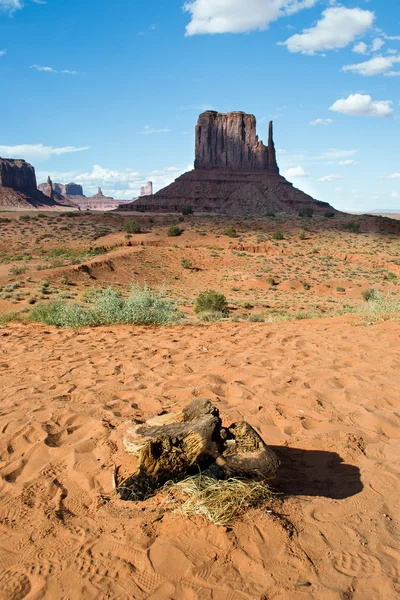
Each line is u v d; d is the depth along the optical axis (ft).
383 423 17.93
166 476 12.14
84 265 185.88
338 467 14.51
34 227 312.29
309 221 387.14
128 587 9.23
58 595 9.05
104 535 10.73
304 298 176.45
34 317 52.42
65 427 17.03
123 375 24.68
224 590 9.15
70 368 26.40
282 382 23.13
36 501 12.29
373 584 9.42
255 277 210.79
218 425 12.55
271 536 10.61
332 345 32.94
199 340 35.50
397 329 38.50
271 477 12.32
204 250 251.19
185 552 10.07
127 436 13.38
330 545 10.57
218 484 11.33
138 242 262.67
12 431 16.67
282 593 9.09
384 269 234.99
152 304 51.06
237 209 595.47
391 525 11.44
